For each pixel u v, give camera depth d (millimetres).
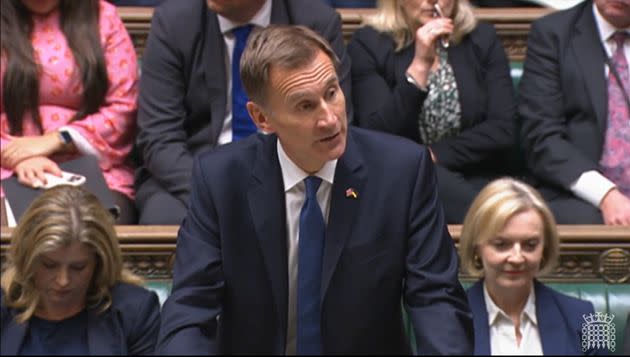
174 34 11734
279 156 7871
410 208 7758
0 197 11414
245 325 7941
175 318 7539
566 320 8500
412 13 12203
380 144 7906
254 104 7547
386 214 7742
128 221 11688
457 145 12297
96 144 12023
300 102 7156
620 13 11930
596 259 10242
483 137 12320
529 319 8578
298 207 7914
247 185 7859
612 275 10242
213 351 7430
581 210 11430
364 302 7785
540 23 12461
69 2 12234
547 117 12133
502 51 12672
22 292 8242
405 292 7797
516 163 12859
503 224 8477
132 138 12383
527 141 12250
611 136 11977
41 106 12086
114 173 12125
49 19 12219
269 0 11727
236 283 7855
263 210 7828
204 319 7562
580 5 12461
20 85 11922
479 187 12203
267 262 7816
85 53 12109
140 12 13352
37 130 12047
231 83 11734
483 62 12562
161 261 10312
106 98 12266
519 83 12703
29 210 8227
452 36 12477
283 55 7121
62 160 11969
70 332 8297
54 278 8125
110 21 12422
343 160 7762
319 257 7801
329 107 7219
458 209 11688
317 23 11805
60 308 8250
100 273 8320
